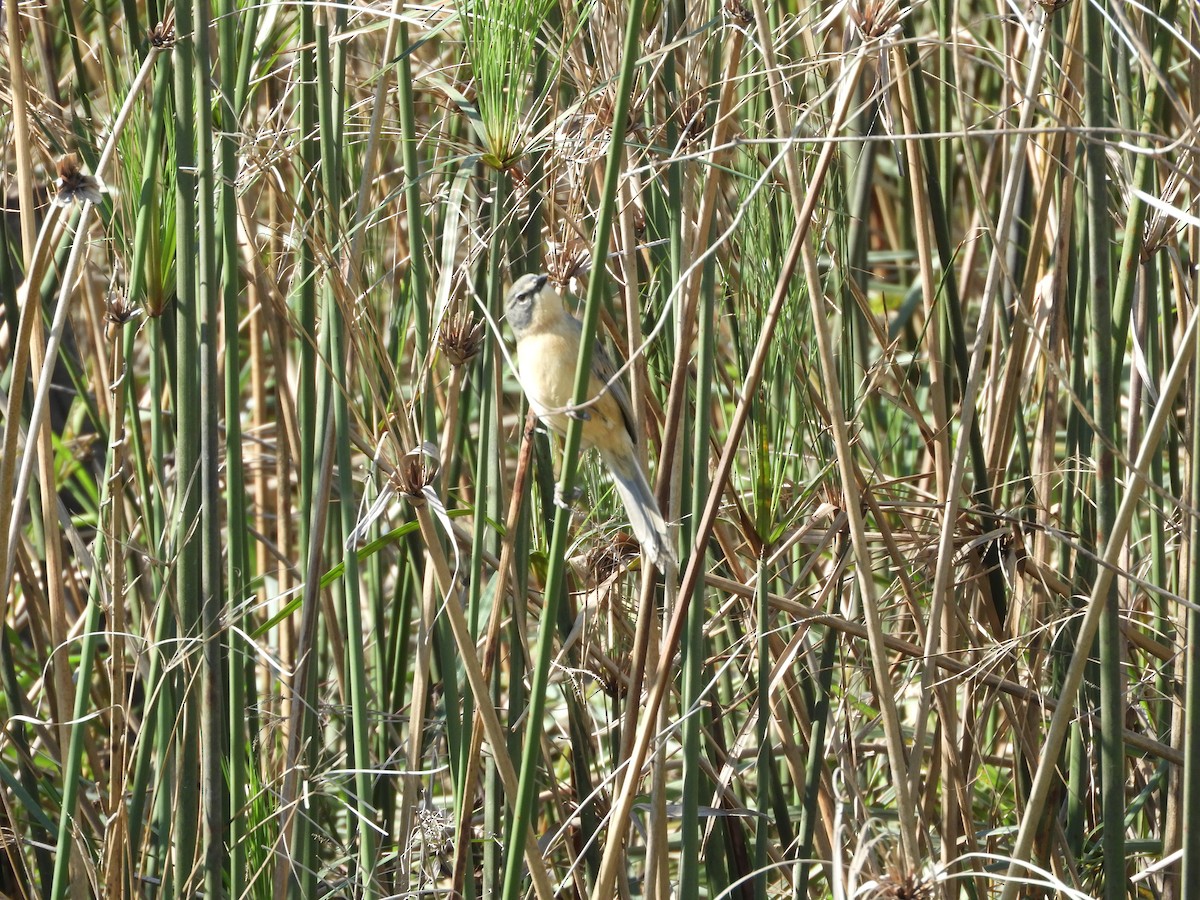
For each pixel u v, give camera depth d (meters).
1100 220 5.42
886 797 8.40
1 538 5.64
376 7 6.87
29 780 7.40
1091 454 7.03
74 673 8.92
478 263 6.98
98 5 8.60
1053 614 7.52
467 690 6.73
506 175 5.56
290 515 8.43
